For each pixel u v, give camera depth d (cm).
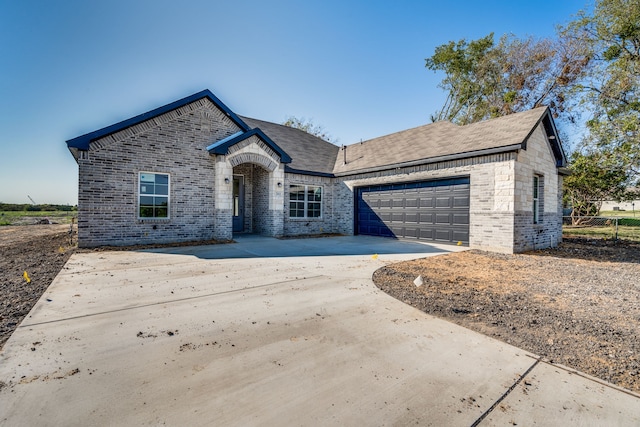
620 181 1723
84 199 909
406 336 331
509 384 243
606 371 264
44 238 1231
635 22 1898
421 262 768
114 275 586
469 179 1048
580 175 1819
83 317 368
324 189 1569
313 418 198
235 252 889
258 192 1438
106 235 942
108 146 942
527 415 205
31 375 240
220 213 1141
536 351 301
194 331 334
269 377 247
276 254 864
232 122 1212
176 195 1066
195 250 920
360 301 451
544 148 1130
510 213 934
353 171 1444
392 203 1326
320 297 466
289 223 1427
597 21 2062
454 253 920
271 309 410
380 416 202
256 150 1250
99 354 278
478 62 2878
